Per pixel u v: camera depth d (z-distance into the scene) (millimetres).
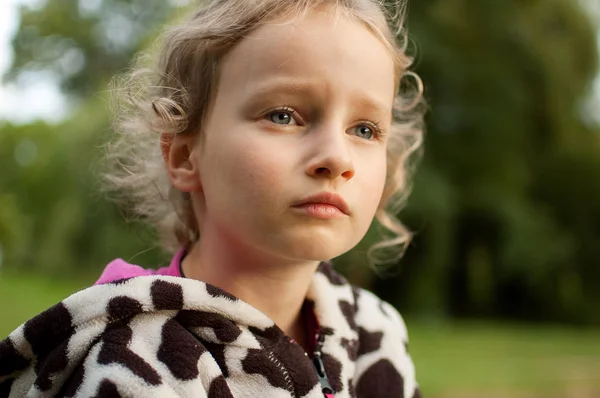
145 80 1149
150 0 15750
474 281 11750
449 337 8023
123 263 973
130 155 1208
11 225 5535
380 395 1067
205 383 794
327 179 833
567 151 12523
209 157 901
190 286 833
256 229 839
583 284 12641
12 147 18000
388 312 1187
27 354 825
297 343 918
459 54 10539
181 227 1112
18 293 8125
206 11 1011
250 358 842
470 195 11266
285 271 929
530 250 11422
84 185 9727
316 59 858
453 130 10961
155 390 745
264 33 873
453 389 4207
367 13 945
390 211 1562
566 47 11742
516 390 4383
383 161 937
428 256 10258
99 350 776
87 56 17219
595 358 6270
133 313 799
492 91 10766
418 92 1510
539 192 12828
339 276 1140
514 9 11102
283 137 848
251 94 859
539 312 12547
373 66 900
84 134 9914
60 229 10859
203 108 937
